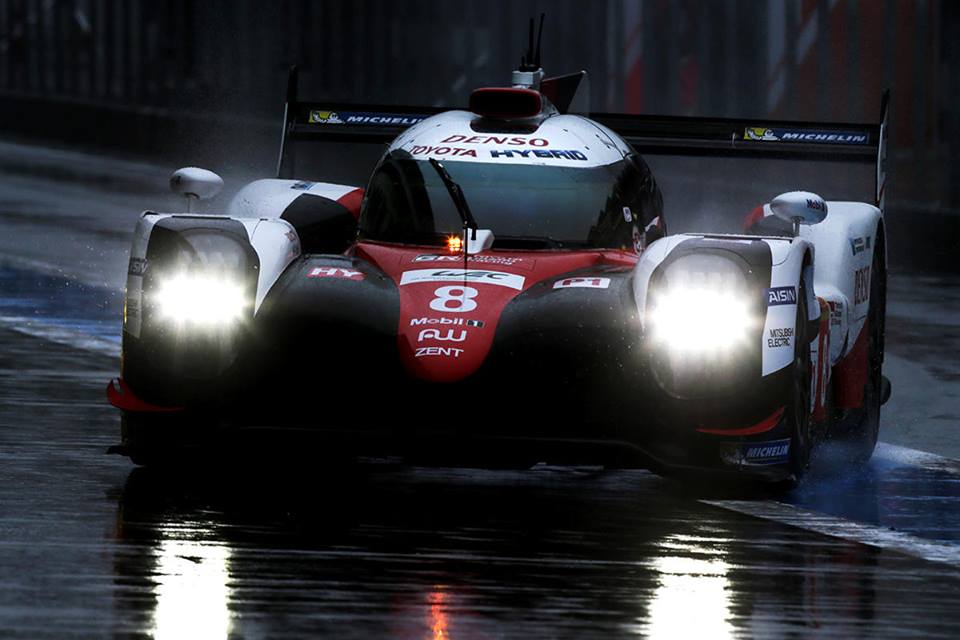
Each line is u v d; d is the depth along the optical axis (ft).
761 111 225.97
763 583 55.62
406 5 274.36
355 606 50.67
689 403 65.77
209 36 314.35
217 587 52.47
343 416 66.28
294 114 93.20
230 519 63.00
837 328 78.64
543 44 253.65
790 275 68.23
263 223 72.54
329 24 288.30
